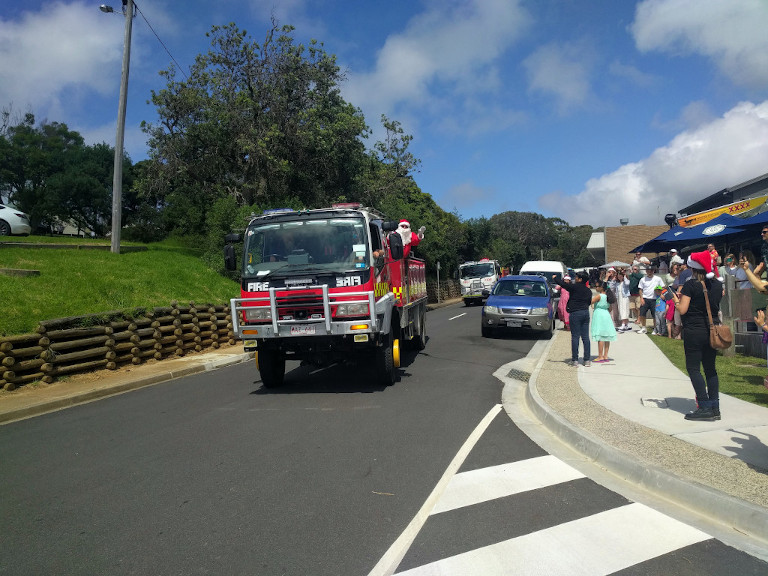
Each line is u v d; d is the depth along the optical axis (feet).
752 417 21.31
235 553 12.60
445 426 23.21
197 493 16.30
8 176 139.33
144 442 22.02
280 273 29.25
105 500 16.03
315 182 93.81
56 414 28.66
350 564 12.01
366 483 16.80
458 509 14.84
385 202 104.88
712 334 20.39
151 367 41.47
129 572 11.89
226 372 40.86
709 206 87.25
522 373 35.94
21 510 15.52
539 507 14.89
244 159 88.22
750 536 13.12
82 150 142.41
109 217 136.67
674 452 17.58
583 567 11.74
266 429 23.20
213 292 61.98
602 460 18.25
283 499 15.69
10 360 32.83
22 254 53.11
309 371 38.63
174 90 86.02
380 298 30.17
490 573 11.53
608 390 27.40
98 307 43.83
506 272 123.03
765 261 34.58
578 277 35.32
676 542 12.84
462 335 58.13
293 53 86.84
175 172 88.22
